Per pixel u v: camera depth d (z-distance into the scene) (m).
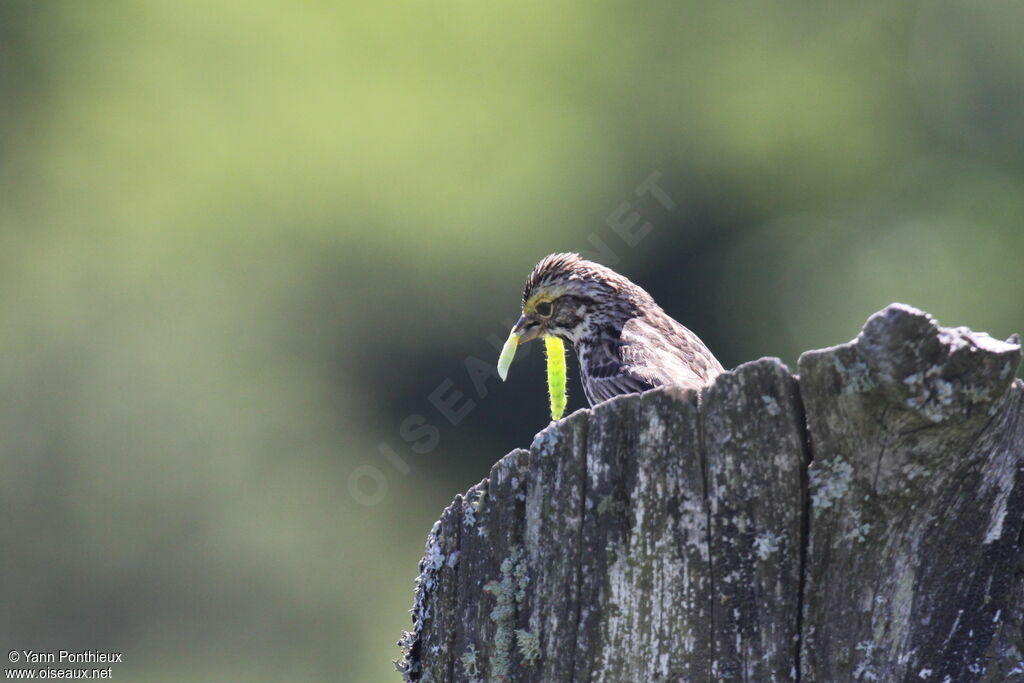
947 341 4.84
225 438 25.39
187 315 27.03
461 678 6.06
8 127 29.62
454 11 30.06
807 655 5.39
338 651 23.56
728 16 31.22
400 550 24.77
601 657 5.60
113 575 23.69
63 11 29.98
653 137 30.62
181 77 29.95
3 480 24.12
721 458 5.33
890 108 31.81
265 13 29.91
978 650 5.40
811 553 5.32
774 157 30.95
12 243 28.12
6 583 23.23
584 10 30.48
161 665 23.03
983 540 5.36
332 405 26.41
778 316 30.17
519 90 30.33
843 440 5.14
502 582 5.86
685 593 5.45
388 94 29.78
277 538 24.59
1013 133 31.48
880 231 31.06
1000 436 5.21
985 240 31.14
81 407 25.20
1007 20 31.48
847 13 31.83
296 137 29.27
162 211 28.89
